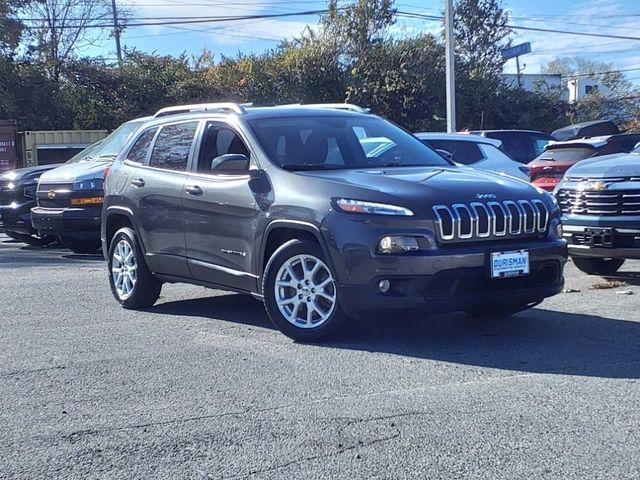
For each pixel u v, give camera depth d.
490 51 41.72
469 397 4.75
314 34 35.50
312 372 5.34
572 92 68.94
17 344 6.35
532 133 16.53
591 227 8.32
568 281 9.01
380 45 34.62
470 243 5.63
